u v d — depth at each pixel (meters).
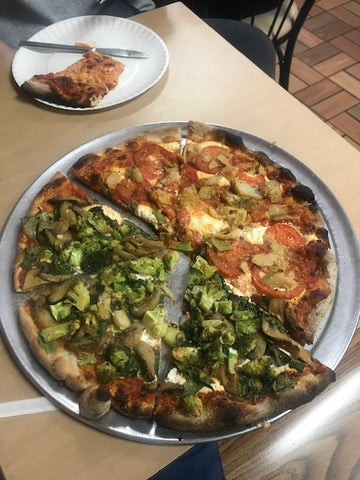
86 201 0.48
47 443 0.34
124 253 0.44
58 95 0.55
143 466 0.33
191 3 0.90
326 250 0.43
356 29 1.27
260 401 0.35
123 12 0.80
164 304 0.42
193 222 0.47
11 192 0.49
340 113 1.08
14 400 0.36
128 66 0.60
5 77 0.60
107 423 0.34
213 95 0.58
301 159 0.51
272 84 0.59
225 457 0.41
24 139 0.54
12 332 0.38
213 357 0.37
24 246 0.43
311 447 0.40
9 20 0.75
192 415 0.34
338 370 0.42
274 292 0.41
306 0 0.76
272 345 0.38
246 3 0.88
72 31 0.63
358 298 0.41
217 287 0.42
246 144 0.52
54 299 0.39
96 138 0.52
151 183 0.50
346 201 0.47
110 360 0.37
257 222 0.47
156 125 0.53
